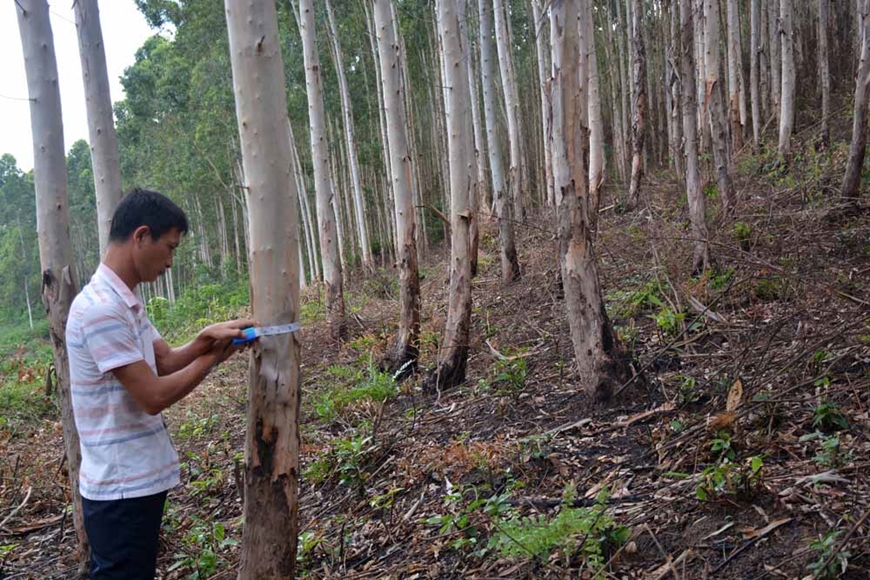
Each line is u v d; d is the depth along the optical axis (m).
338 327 10.55
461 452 4.46
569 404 5.02
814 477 3.13
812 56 20.88
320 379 8.40
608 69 21.48
